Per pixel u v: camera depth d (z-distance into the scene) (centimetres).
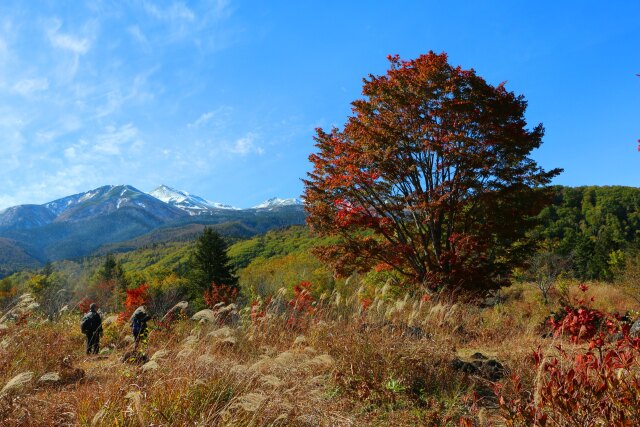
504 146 1541
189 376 432
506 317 1019
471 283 1477
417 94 1544
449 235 1666
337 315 796
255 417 366
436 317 774
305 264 3662
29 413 381
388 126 1567
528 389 458
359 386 503
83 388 466
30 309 805
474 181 1546
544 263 2309
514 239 1628
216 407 385
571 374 315
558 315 919
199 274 3503
